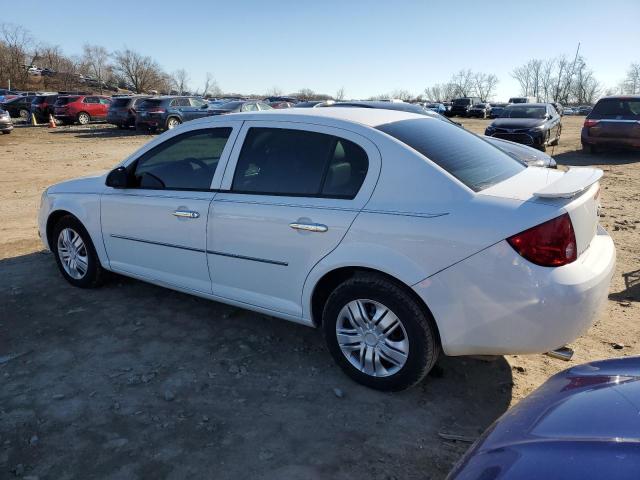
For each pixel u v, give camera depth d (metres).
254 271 3.56
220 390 3.27
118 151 17.41
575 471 1.47
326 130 3.34
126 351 3.74
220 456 2.69
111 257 4.49
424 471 2.59
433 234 2.82
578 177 3.08
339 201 3.16
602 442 1.57
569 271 2.67
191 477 2.55
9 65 71.75
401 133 3.25
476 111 47.12
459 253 2.76
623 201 8.59
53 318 4.25
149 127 23.45
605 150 15.46
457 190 2.88
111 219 4.37
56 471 2.60
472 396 3.19
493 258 2.69
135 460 2.67
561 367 3.49
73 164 14.17
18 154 16.34
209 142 3.85
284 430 2.89
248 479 2.54
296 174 3.39
